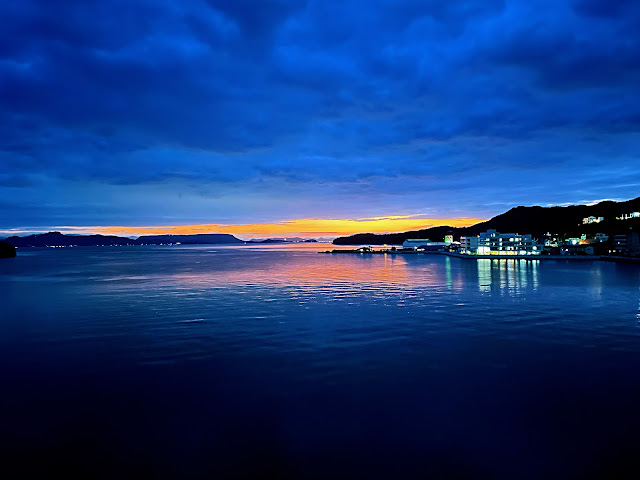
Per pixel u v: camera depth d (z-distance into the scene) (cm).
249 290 6281
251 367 2402
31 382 2194
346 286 6762
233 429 1644
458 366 2375
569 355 2575
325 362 2473
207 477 1332
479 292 5766
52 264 14938
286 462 1409
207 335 3209
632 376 2180
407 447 1493
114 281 7962
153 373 2317
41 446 1525
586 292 5656
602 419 1688
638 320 3678
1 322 3822
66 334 3300
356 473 1342
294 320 3784
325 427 1648
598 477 1312
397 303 4794
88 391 2056
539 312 4106
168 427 1667
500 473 1334
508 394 1953
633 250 14038
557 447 1480
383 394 1967
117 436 1598
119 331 3388
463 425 1652
